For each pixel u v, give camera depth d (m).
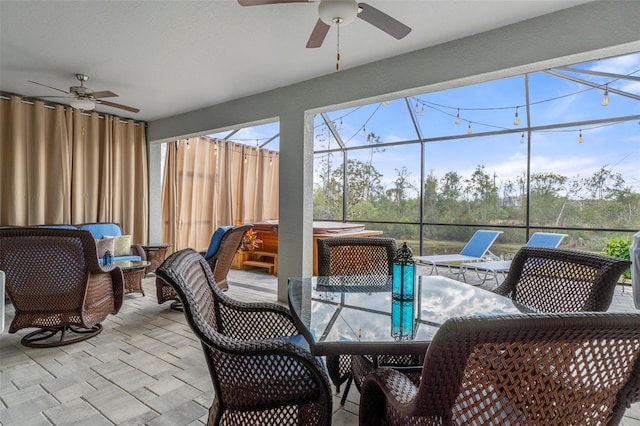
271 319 1.84
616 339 0.74
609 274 1.66
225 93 4.47
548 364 0.75
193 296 1.32
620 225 5.28
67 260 2.62
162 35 2.99
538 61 2.67
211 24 2.81
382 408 1.21
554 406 0.79
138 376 2.29
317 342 1.29
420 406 0.81
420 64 3.21
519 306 1.74
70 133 4.88
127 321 3.41
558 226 5.76
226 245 3.71
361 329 1.42
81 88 3.74
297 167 4.07
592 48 2.47
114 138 5.40
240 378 1.35
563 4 2.51
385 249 2.68
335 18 2.12
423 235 6.81
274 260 6.14
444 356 0.72
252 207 7.90
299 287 2.12
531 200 5.98
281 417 1.38
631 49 2.44
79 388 2.13
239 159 7.62
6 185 4.37
